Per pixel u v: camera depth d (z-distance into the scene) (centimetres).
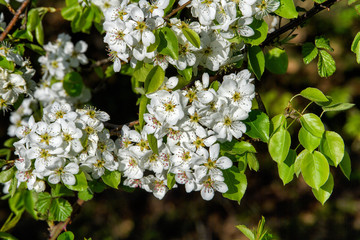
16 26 91
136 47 78
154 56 79
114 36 78
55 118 81
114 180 81
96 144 80
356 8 80
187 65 79
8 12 116
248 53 82
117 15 79
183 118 77
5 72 84
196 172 78
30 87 87
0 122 116
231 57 81
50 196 86
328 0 82
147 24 77
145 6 78
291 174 79
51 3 133
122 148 81
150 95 78
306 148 77
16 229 127
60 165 79
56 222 96
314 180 77
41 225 126
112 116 126
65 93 98
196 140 78
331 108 78
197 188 79
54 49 99
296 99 130
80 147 79
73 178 80
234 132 78
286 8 79
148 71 80
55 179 80
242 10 77
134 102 129
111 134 82
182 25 78
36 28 91
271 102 131
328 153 77
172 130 78
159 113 77
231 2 77
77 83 97
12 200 92
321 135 77
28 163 80
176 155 78
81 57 99
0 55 84
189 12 86
